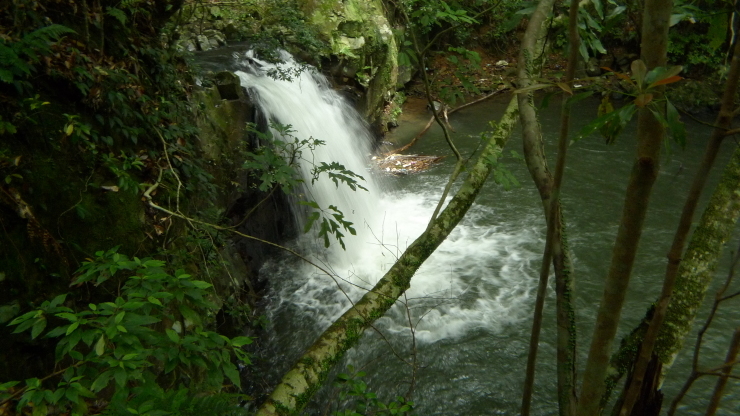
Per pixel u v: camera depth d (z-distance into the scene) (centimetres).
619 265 123
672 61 1133
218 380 171
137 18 462
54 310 167
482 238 702
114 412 141
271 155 355
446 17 248
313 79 856
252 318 537
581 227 715
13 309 276
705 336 522
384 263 661
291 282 621
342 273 639
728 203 177
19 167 304
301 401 187
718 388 157
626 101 108
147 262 191
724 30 142
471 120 1082
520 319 557
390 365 500
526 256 663
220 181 544
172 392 152
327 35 918
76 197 332
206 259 430
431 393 471
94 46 391
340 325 206
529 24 195
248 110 643
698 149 918
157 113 423
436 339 530
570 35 136
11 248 284
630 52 1133
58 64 346
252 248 630
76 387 150
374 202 798
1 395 155
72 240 321
